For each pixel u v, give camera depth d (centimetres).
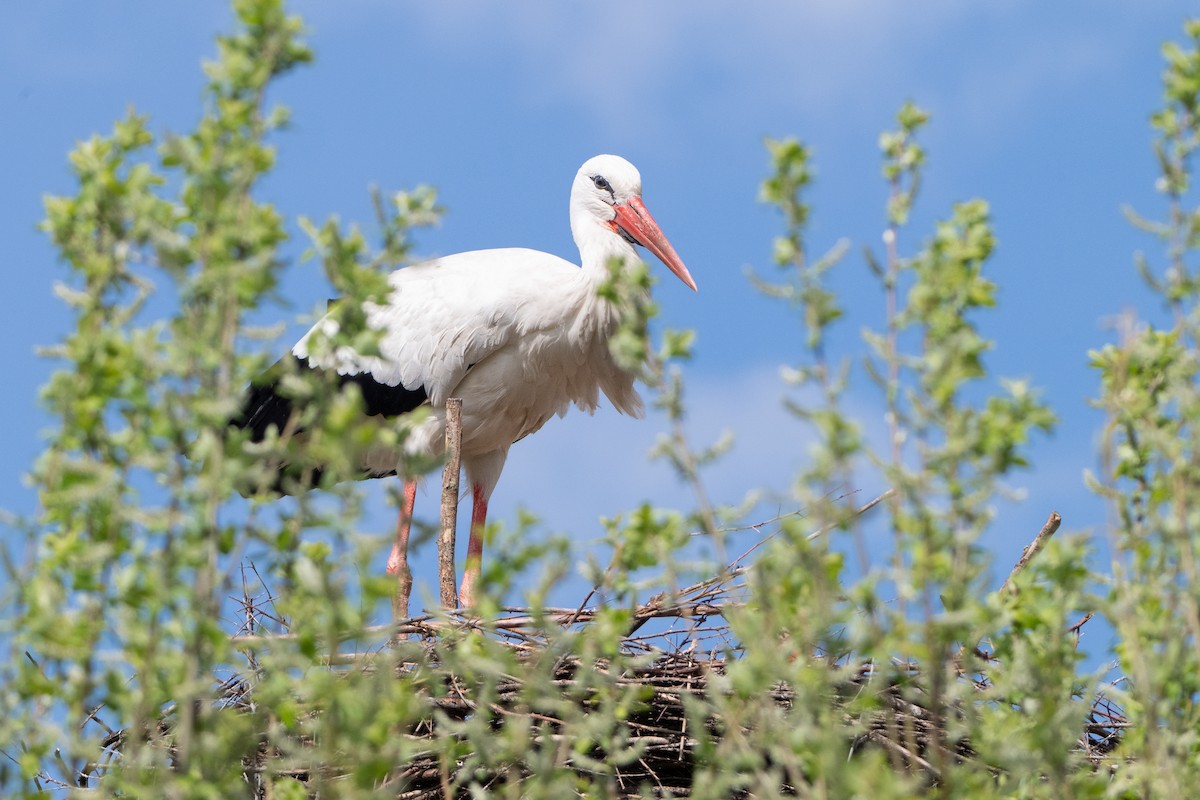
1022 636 761
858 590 693
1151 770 729
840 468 679
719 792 709
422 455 716
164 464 696
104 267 738
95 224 756
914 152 754
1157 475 771
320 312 767
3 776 750
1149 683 732
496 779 1117
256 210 721
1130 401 776
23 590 720
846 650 754
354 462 710
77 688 714
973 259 737
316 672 695
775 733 712
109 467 708
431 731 1122
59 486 728
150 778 771
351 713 672
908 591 691
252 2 744
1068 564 756
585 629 799
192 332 700
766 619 705
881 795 620
